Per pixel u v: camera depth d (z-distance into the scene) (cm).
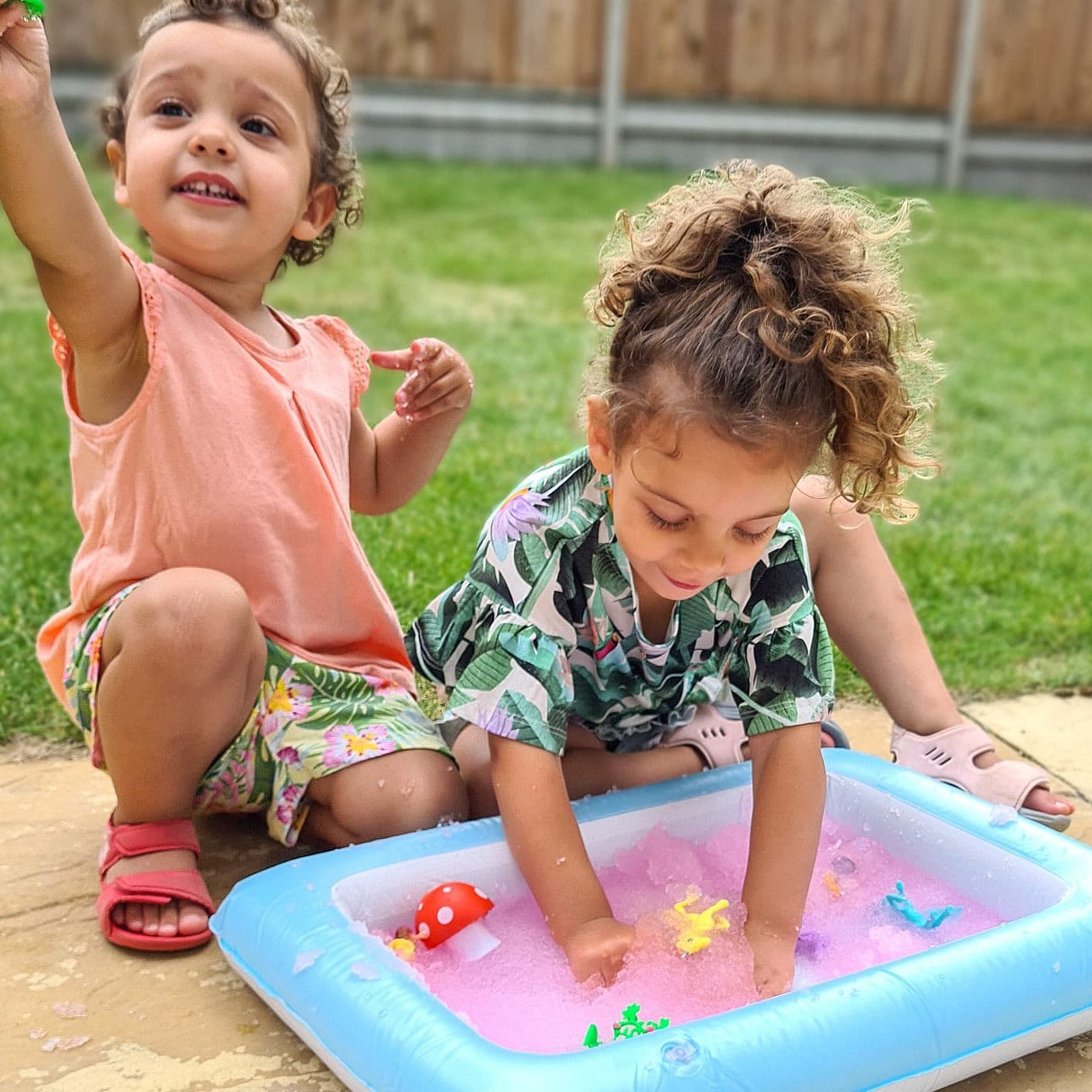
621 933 157
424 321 496
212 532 179
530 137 847
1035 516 343
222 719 169
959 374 491
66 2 762
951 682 247
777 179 168
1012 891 167
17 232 159
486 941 158
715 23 831
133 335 177
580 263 610
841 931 167
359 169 218
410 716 188
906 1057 132
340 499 191
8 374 405
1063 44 866
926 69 857
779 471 150
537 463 351
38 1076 137
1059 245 729
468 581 190
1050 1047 150
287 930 146
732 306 152
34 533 286
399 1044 127
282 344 196
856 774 188
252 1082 137
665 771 199
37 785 199
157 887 162
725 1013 130
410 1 809
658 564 157
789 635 176
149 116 183
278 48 187
